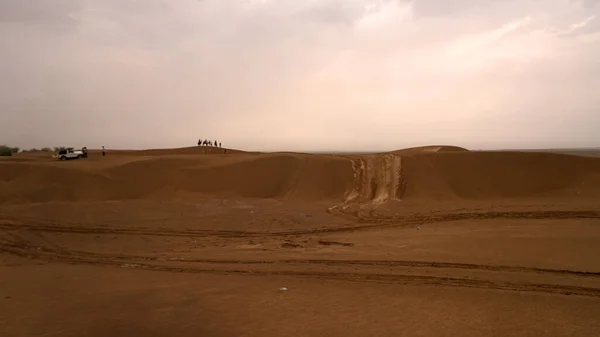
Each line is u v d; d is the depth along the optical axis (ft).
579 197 78.54
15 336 21.54
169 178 94.27
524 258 37.73
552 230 50.80
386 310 25.30
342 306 26.07
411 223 61.21
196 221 62.69
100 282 31.89
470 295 27.99
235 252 43.55
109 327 22.84
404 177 92.48
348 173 97.60
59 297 28.07
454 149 146.10
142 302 26.96
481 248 42.04
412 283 30.86
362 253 41.16
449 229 54.90
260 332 22.13
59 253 44.80
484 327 22.66
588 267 34.50
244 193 90.53
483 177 91.66
